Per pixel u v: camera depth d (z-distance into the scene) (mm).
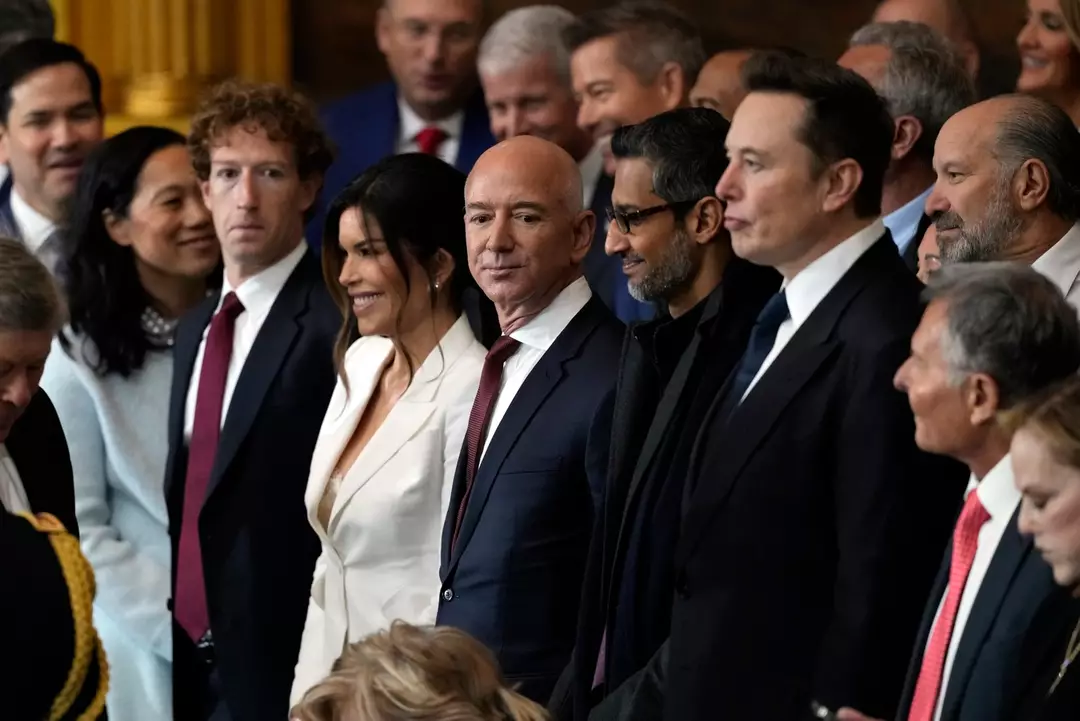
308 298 14742
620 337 12594
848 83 10477
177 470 14898
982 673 9016
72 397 15453
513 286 12422
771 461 10289
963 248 11867
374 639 7703
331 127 20453
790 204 10453
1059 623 8812
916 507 9906
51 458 11828
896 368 10047
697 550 10539
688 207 11844
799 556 10250
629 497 11461
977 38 20391
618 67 17422
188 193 15609
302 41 22406
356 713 7434
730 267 11438
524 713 7551
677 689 10531
